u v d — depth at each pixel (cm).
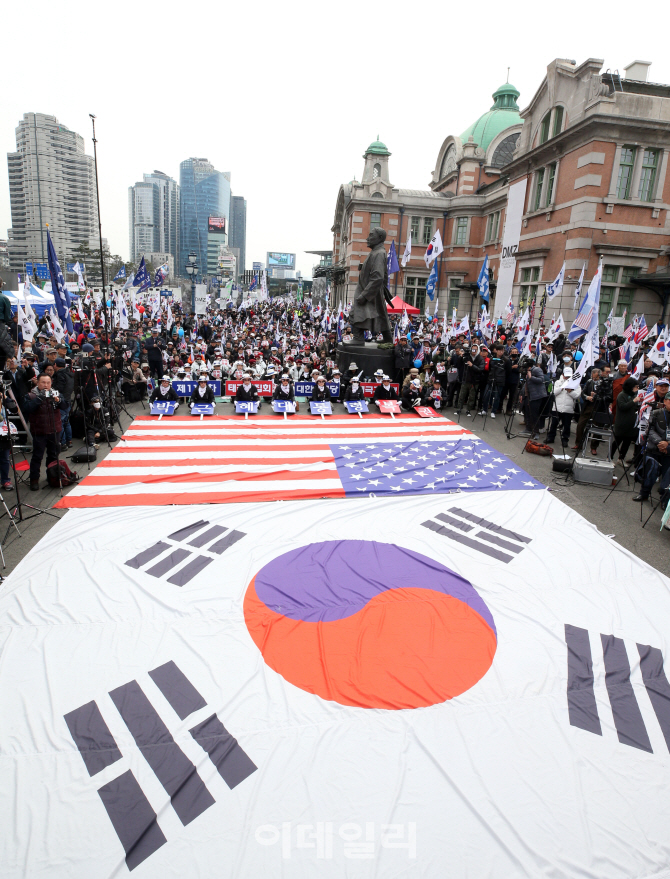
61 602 610
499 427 1459
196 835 371
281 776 414
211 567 696
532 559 738
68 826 374
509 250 2781
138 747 435
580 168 2311
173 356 1933
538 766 429
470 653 552
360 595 645
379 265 1730
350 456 1154
